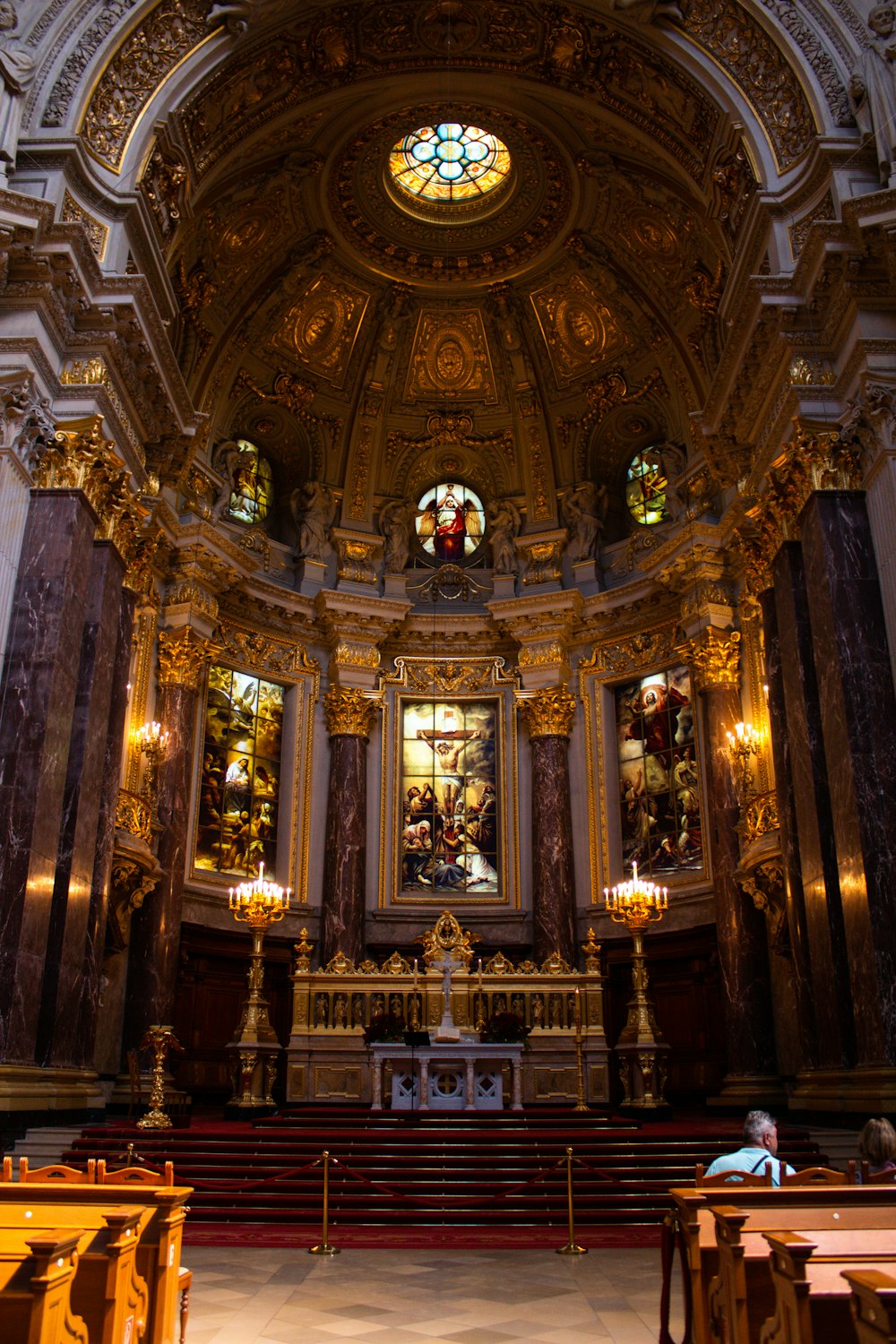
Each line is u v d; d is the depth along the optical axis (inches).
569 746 831.7
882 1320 113.0
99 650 495.8
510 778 846.5
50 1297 137.6
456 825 846.5
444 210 816.9
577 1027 513.0
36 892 424.5
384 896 815.7
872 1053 404.8
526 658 844.6
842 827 435.5
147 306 511.8
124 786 633.0
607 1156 405.7
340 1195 372.2
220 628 780.0
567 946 776.9
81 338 491.2
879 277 464.8
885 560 443.8
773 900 608.1
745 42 548.7
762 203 514.6
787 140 530.6
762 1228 162.4
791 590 495.2
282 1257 304.2
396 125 740.0
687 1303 193.8
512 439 908.0
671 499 816.3
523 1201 366.6
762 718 669.9
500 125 740.7
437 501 927.0
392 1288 259.8
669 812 775.7
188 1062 692.1
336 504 885.8
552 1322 224.1
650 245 772.0
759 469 554.3
